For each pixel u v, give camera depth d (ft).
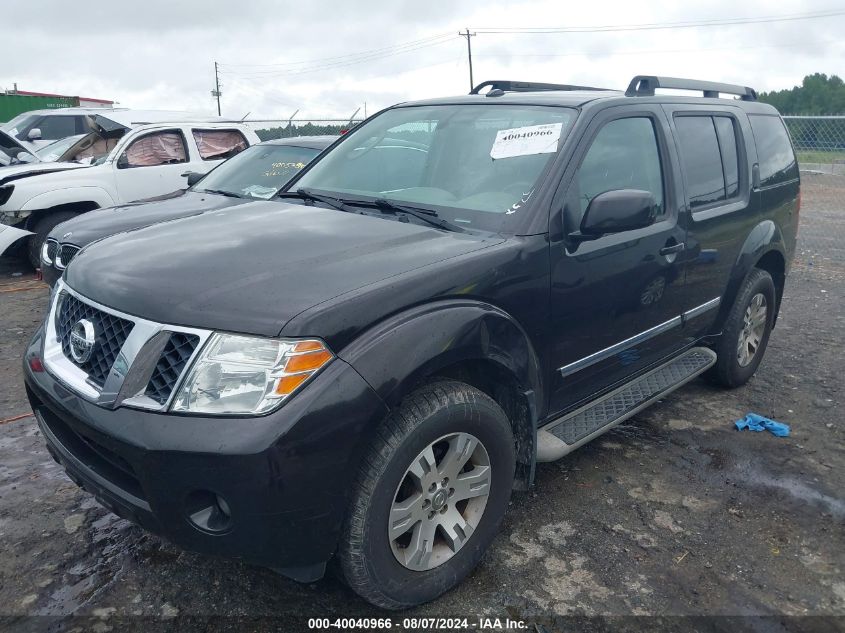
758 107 15.87
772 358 17.98
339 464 7.08
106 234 17.29
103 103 96.73
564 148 10.10
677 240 11.91
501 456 8.89
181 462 6.78
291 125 46.85
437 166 11.21
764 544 10.03
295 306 7.23
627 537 10.11
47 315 9.29
